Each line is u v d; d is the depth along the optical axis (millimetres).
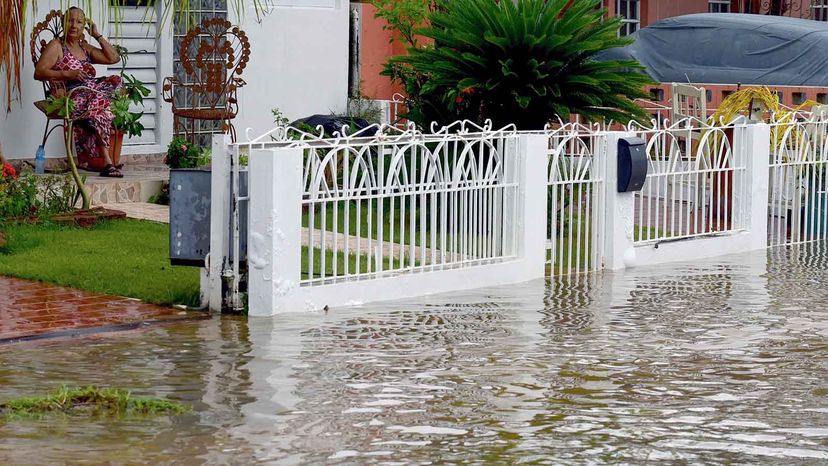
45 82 17484
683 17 27516
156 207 16859
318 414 7996
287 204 11156
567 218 15586
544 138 13617
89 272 12422
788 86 25188
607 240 14461
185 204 11258
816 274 14273
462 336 10516
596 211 14383
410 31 24219
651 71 27375
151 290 11773
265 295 11117
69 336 10125
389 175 12094
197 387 8625
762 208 16531
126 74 19422
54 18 18141
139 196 17172
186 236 11289
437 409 8172
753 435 7664
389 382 8875
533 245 13617
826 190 17484
